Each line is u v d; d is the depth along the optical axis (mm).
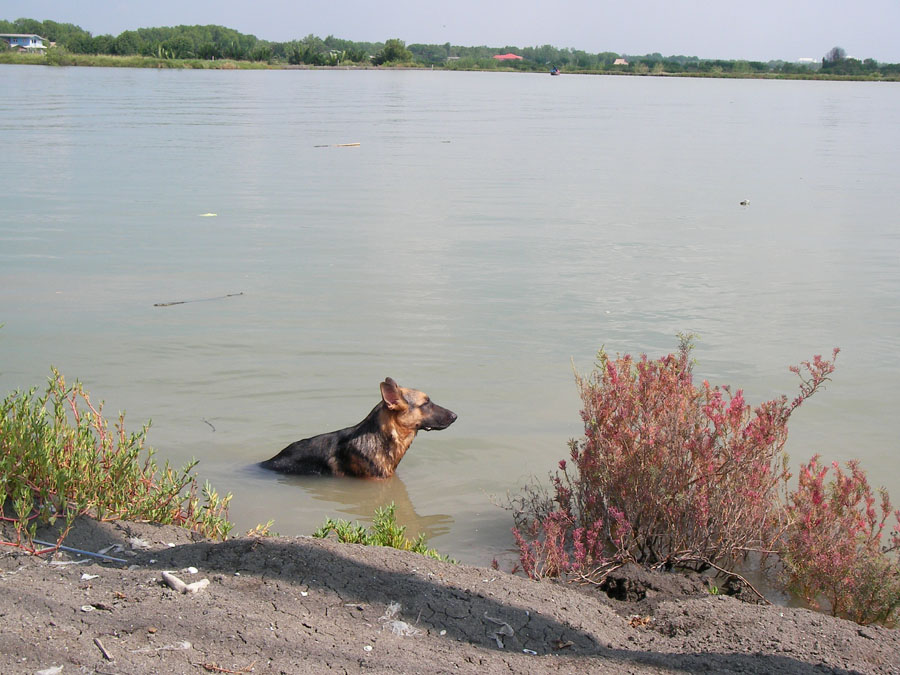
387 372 9586
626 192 22875
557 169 27672
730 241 16531
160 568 4812
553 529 5605
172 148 31234
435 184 23844
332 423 8391
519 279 13430
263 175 24891
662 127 46406
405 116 51125
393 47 178125
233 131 38531
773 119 53594
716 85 118500
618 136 40469
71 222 17344
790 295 12719
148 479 6227
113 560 4941
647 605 4910
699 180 25484
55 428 5801
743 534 5719
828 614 5426
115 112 47156
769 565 6000
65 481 5555
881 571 5285
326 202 20422
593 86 109125
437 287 12906
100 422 6547
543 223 18172
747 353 10188
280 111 52500
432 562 5047
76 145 31156
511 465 7637
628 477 5797
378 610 4422
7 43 185875
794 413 8555
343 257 14758
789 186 24359
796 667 4098
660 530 5926
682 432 5832
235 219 18031
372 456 7340
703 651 4273
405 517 6742
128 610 4262
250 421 8383
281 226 17391
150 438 7934
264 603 4406
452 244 15945
